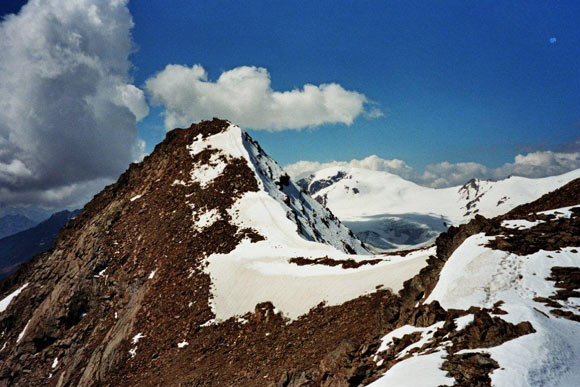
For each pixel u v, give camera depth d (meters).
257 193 84.44
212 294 58.12
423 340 21.16
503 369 15.43
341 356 26.52
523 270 24.47
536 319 18.95
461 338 18.84
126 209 94.00
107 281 76.06
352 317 40.88
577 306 20.70
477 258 26.77
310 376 30.00
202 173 94.19
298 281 53.56
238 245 68.75
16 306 87.19
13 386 67.94
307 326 44.06
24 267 116.81
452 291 24.75
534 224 29.48
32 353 71.62
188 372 46.06
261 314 50.44
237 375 41.09
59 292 78.88
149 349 54.06
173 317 57.59
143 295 65.44
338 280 49.94
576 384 14.98
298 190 122.25
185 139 110.50
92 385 52.50
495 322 18.80
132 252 78.88
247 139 112.25
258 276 58.47
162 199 90.12
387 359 21.53
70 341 69.69
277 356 41.12
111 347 57.47
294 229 71.56
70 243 97.88
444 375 15.77
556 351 16.58
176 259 69.88
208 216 78.75
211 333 51.75
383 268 48.16
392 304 32.47
